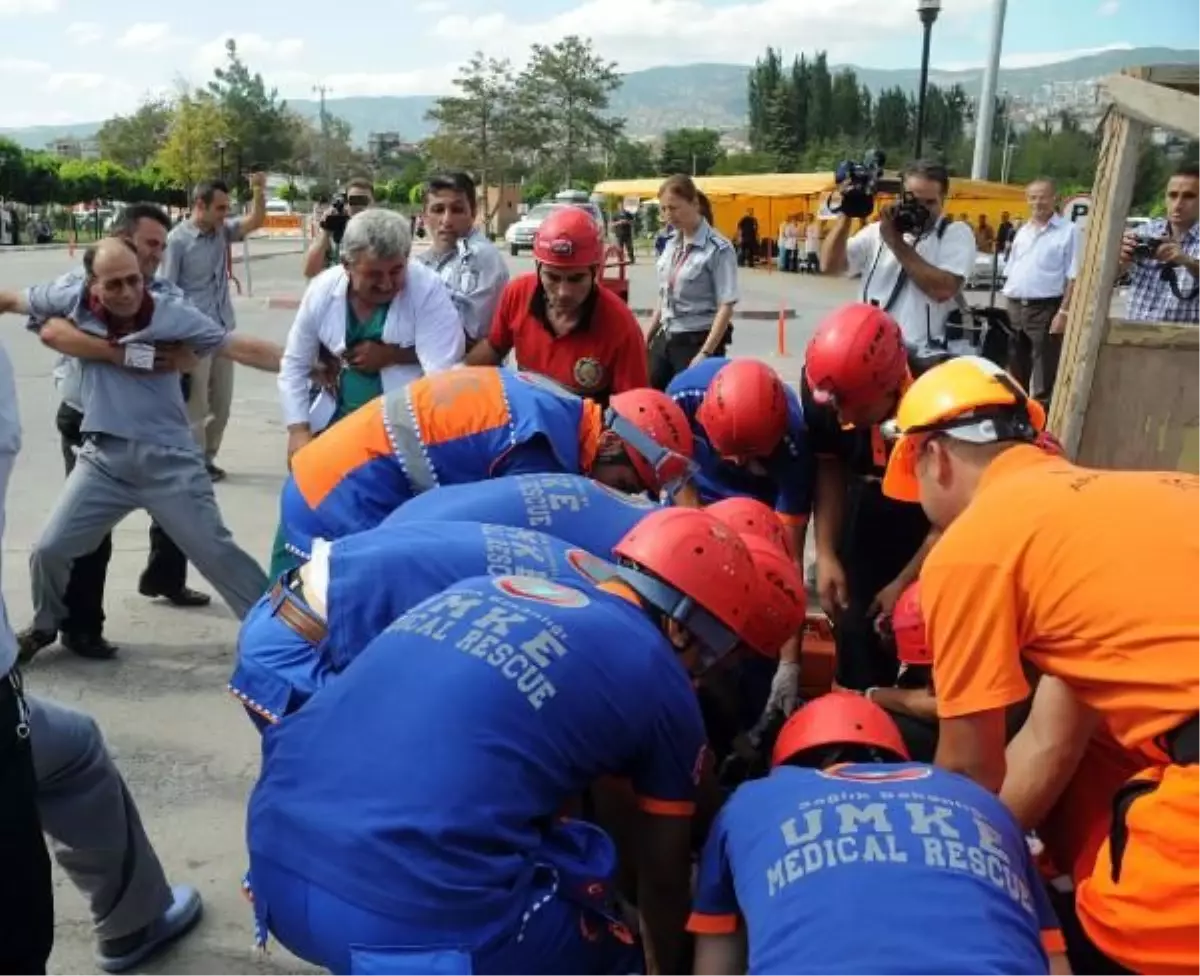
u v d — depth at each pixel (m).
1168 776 1.96
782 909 1.80
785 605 2.51
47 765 2.58
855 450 3.70
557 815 2.29
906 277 5.35
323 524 3.31
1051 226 8.78
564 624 2.18
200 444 7.37
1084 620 2.03
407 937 1.98
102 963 2.90
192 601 5.39
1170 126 4.04
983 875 1.79
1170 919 1.93
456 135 68.69
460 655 2.12
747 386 3.46
